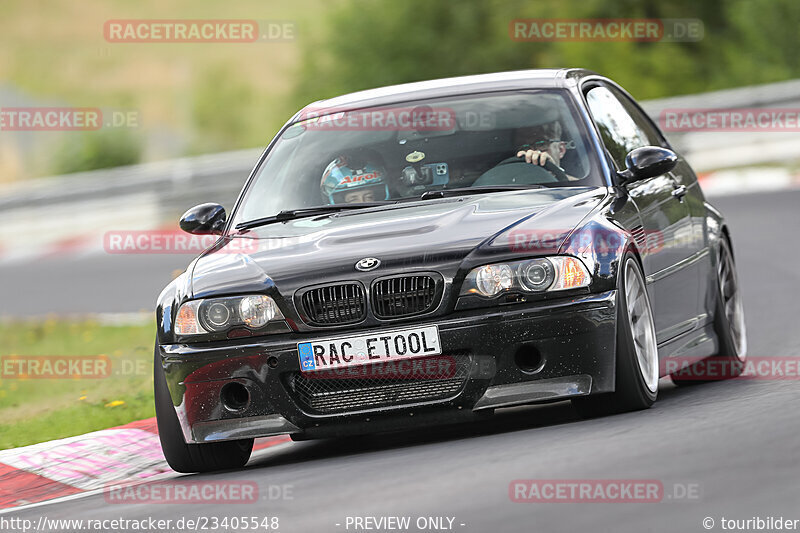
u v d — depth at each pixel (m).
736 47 113.31
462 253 20.53
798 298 38.22
